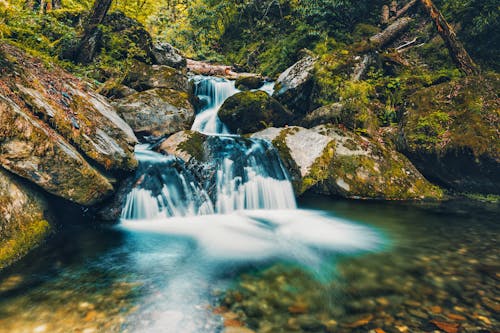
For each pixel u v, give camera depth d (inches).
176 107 299.3
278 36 585.3
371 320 79.3
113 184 168.7
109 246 136.3
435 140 226.8
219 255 129.6
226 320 80.6
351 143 257.8
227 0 645.3
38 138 119.4
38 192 134.7
